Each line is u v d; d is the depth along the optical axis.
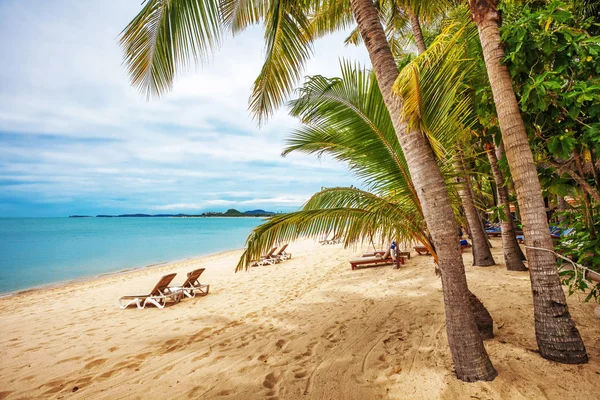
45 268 16.08
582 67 2.80
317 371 3.16
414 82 2.34
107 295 8.84
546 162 3.35
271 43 4.19
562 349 2.54
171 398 2.91
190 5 3.41
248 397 2.81
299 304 6.05
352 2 3.02
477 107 3.59
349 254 13.70
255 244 3.03
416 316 4.48
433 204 2.58
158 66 3.61
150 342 4.59
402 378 2.77
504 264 6.93
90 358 4.11
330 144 3.65
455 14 5.39
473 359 2.49
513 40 2.61
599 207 3.35
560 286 2.61
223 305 6.61
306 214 3.10
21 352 4.49
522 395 2.25
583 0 3.64
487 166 4.42
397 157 3.24
